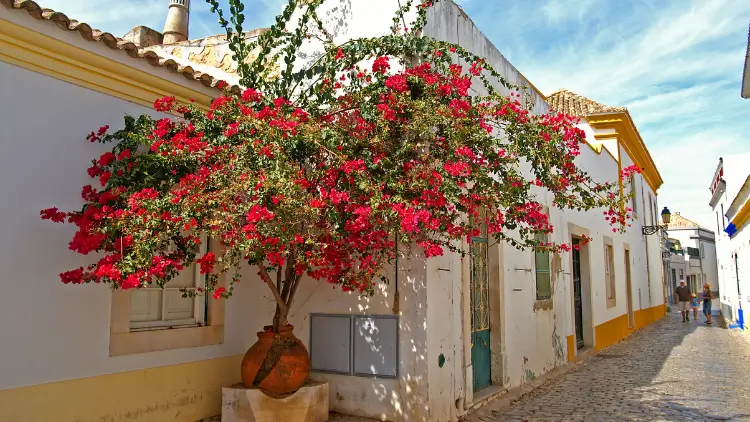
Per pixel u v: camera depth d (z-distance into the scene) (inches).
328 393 238.8
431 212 194.5
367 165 197.3
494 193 204.4
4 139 175.0
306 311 266.8
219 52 323.9
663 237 1135.6
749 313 693.9
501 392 303.1
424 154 204.1
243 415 216.7
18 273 175.9
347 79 268.4
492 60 336.2
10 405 170.6
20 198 178.2
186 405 227.1
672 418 262.1
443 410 243.0
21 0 173.5
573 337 448.8
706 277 2014.0
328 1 282.5
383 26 265.4
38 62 184.4
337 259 203.0
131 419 205.0
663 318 997.2
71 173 193.6
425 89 217.3
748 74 492.7
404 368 237.1
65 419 184.4
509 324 325.4
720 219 983.0
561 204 230.8
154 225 166.6
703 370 400.8
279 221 170.7
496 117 227.0
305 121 203.5
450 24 284.0
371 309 248.8
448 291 256.2
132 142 197.3
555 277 414.9
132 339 207.9
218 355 244.5
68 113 193.9
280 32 237.8
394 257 236.5
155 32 394.6
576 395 314.3
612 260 614.2
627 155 755.4
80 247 165.0
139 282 160.9
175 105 210.5
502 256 323.6
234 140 192.1
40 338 179.9
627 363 436.1
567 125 222.7
